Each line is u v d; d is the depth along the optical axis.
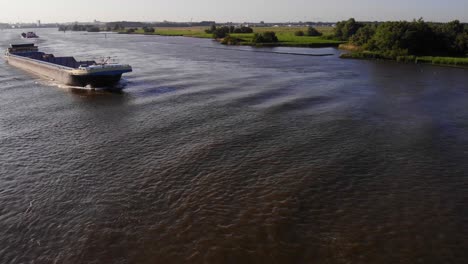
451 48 87.19
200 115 32.06
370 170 20.95
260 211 16.84
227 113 32.66
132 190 18.83
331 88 44.56
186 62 71.44
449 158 22.66
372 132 27.45
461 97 39.59
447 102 37.19
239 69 61.50
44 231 15.62
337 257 13.94
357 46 103.62
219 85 46.09
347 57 82.12
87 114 33.25
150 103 36.91
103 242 14.86
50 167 21.75
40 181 20.03
